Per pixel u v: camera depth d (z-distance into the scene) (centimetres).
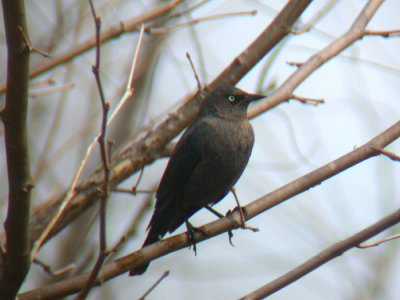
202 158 1127
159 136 1079
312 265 779
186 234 861
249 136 1155
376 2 1059
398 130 853
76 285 746
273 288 771
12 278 657
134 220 1149
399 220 780
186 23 1083
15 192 623
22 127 611
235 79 1142
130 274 959
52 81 1112
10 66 596
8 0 577
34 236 916
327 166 870
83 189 967
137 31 1070
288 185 889
